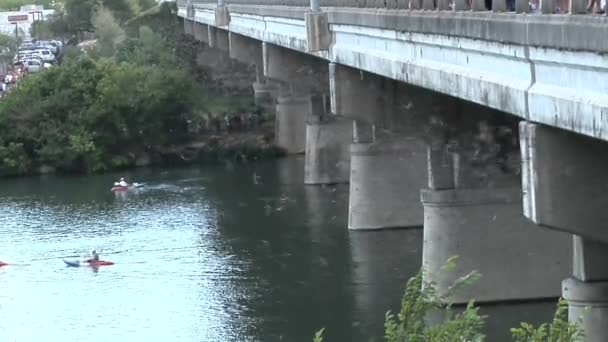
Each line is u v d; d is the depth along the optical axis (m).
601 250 27.55
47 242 62.25
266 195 73.88
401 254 53.25
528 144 23.84
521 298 42.44
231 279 50.75
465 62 27.81
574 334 17.38
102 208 72.88
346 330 41.28
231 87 109.12
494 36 24.73
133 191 79.19
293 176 82.19
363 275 49.31
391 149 59.56
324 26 43.28
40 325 45.22
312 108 77.44
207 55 113.69
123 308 47.06
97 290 50.56
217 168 89.31
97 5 162.12
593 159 23.66
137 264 55.38
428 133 43.03
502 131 42.28
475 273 16.97
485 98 26.25
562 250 42.44
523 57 23.38
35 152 93.81
